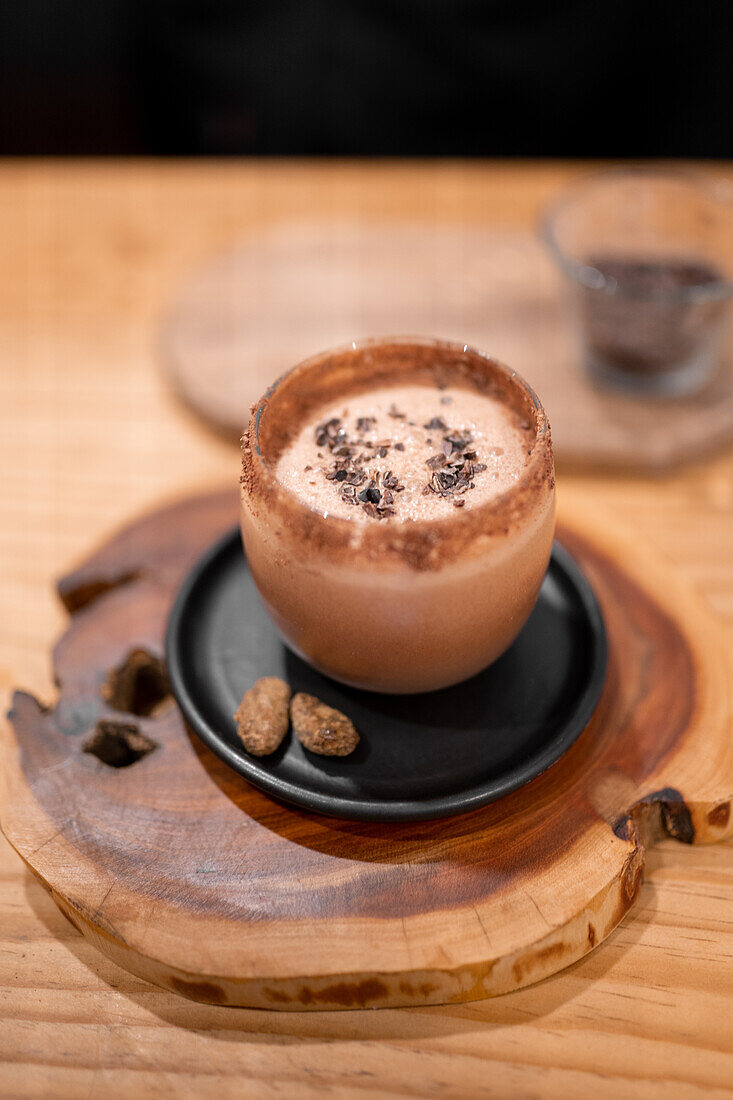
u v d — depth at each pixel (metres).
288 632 0.37
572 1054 0.33
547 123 0.99
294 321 0.60
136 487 0.52
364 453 0.36
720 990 0.34
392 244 0.66
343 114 1.00
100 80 1.08
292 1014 0.34
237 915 0.34
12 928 0.37
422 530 0.32
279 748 0.37
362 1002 0.34
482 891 0.34
